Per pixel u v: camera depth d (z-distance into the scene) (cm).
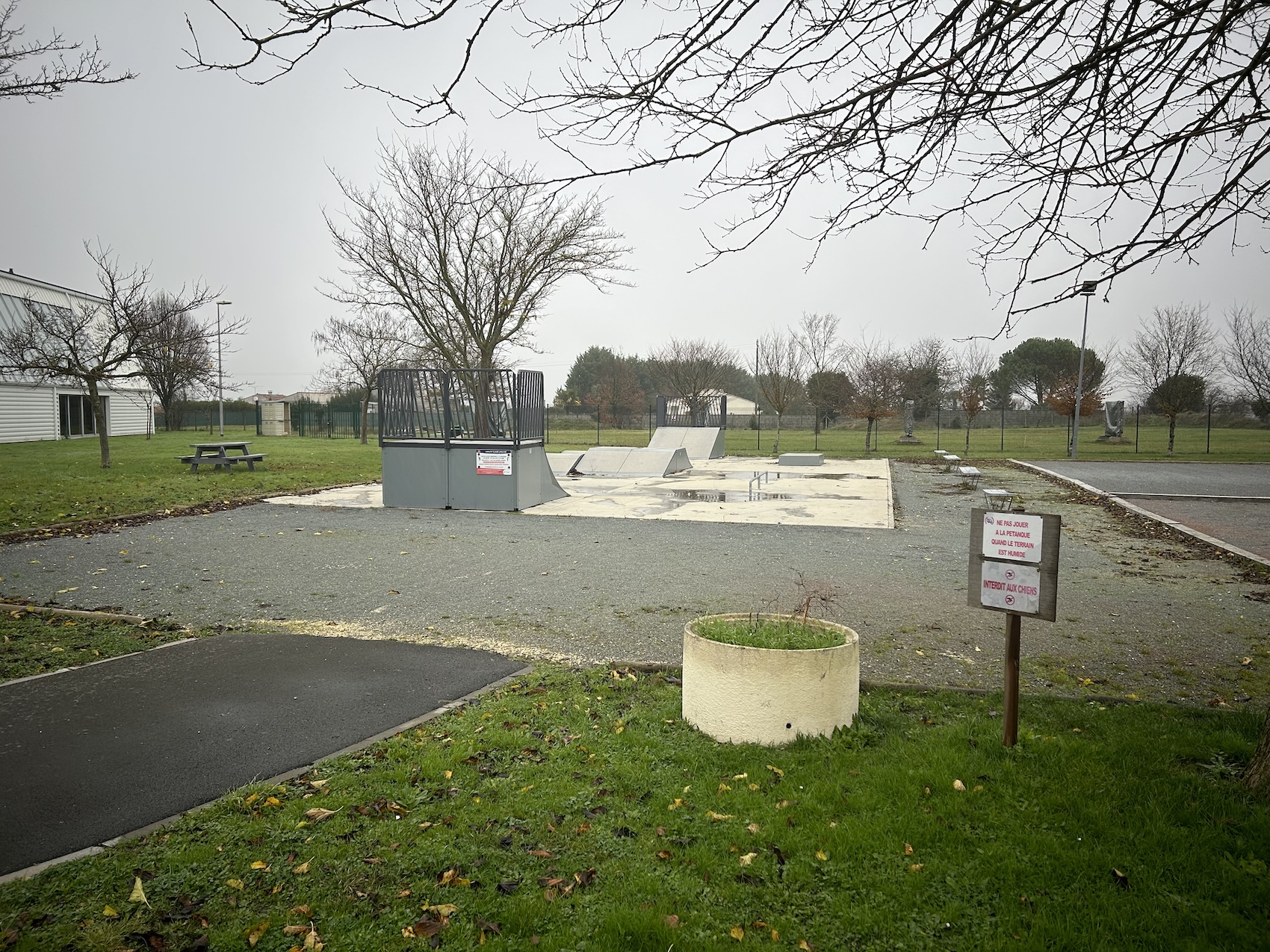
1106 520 1378
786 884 298
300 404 4816
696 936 269
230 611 723
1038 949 259
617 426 5594
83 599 759
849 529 1252
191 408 6047
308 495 1669
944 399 5188
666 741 425
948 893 291
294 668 556
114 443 3409
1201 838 317
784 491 1848
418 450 1498
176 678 532
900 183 401
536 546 1083
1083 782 365
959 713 467
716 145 373
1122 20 353
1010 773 376
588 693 505
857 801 352
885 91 350
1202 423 4681
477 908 284
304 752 415
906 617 708
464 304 2239
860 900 288
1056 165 404
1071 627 677
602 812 351
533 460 1570
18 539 1088
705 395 4759
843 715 434
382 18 323
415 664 568
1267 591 826
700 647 437
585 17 347
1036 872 300
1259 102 358
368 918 279
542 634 650
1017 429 5231
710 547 1082
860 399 4016
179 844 324
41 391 3612
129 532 1156
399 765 396
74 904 283
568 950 262
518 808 352
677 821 341
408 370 1508
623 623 685
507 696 499
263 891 294
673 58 352
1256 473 2247
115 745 421
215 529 1195
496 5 327
